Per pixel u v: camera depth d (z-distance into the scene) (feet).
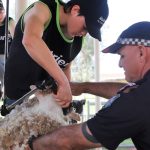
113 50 7.82
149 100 7.08
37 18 9.02
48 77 9.37
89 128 7.16
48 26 9.34
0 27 16.69
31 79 9.67
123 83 11.05
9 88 9.93
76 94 10.97
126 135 7.22
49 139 7.59
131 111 7.04
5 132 8.35
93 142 7.23
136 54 7.50
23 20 9.58
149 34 7.47
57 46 9.70
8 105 9.60
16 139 8.20
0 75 15.25
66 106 8.89
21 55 9.63
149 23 7.64
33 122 8.32
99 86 11.00
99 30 9.25
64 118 8.93
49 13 9.27
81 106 10.22
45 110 8.63
